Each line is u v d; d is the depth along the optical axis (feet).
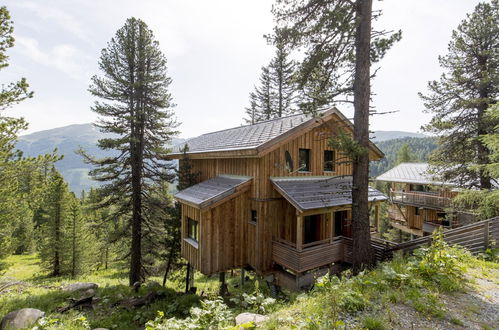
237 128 53.83
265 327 14.55
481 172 43.68
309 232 40.24
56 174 70.38
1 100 23.89
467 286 18.53
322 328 12.89
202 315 16.15
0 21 23.89
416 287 17.72
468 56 47.42
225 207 34.22
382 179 76.84
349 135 26.71
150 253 49.85
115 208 53.26
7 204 28.66
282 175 35.83
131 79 46.11
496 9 44.68
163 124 48.37
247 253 35.83
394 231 93.20
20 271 83.15
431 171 52.19
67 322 23.17
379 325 13.25
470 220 53.11
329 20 24.20
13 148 26.25
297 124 35.09
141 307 31.40
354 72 26.96
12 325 21.47
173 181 49.55
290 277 33.06
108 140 43.04
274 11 28.09
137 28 46.16
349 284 17.95
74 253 69.97
